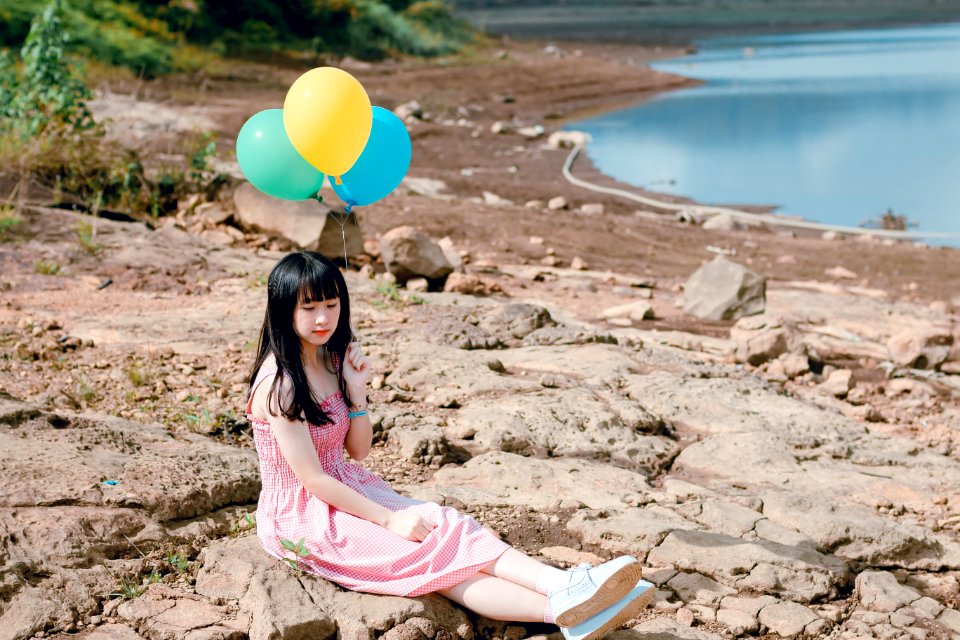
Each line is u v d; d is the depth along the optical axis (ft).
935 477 20.30
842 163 75.72
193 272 30.94
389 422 20.12
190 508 15.53
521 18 254.88
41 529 14.02
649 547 15.90
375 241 39.50
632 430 20.99
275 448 13.78
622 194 62.44
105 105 66.23
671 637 13.62
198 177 39.50
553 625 13.61
